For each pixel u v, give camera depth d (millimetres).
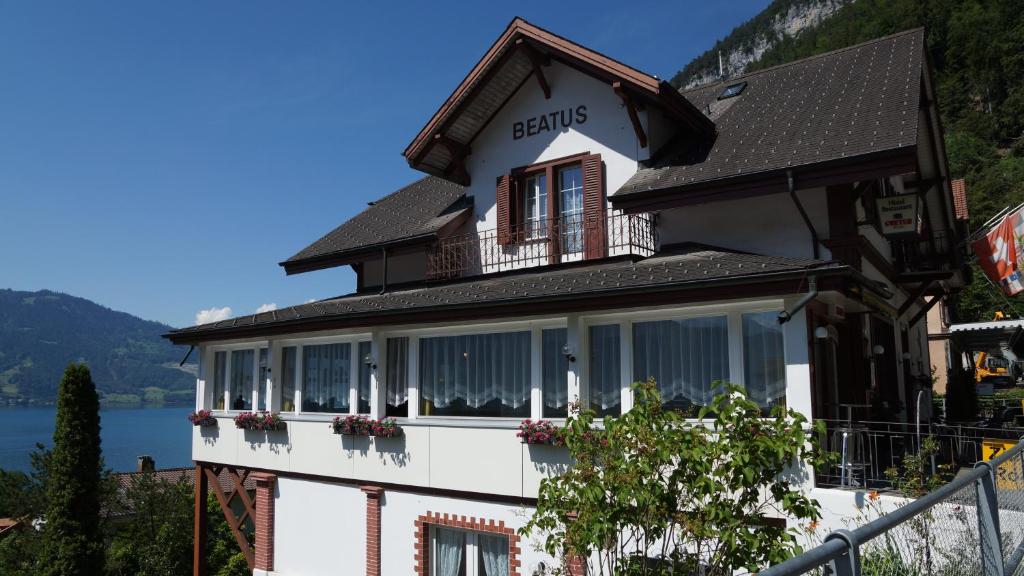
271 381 14188
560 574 8008
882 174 9367
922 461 8141
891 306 13570
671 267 9922
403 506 12016
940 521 5082
